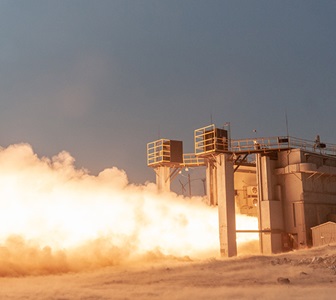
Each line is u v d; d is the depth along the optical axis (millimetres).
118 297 16797
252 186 53406
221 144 45031
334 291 16625
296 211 44500
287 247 44219
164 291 18406
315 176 46219
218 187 45000
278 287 18828
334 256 27203
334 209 47750
